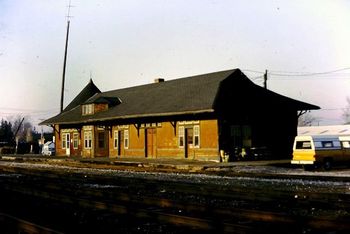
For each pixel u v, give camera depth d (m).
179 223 10.44
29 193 17.17
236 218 11.06
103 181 21.75
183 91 39.78
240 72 37.66
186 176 23.88
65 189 18.38
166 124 38.22
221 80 36.47
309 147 27.14
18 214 12.45
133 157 42.00
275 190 15.66
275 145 37.41
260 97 37.19
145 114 38.22
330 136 27.84
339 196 13.85
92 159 41.47
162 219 10.87
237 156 33.94
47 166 36.16
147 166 33.19
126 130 43.25
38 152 72.62
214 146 33.66
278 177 22.17
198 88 38.28
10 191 18.08
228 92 36.19
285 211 12.20
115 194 15.38
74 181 22.19
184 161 34.22
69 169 31.73
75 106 60.41
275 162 31.67
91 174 25.61
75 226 10.50
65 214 12.32
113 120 44.88
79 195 16.45
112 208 12.59
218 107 33.22
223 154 32.91
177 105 36.66
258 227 9.70
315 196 14.38
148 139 40.50
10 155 62.28
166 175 24.89
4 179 24.05
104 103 47.16
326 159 27.30
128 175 25.34
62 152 54.12
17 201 15.20
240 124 35.12
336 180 20.39
